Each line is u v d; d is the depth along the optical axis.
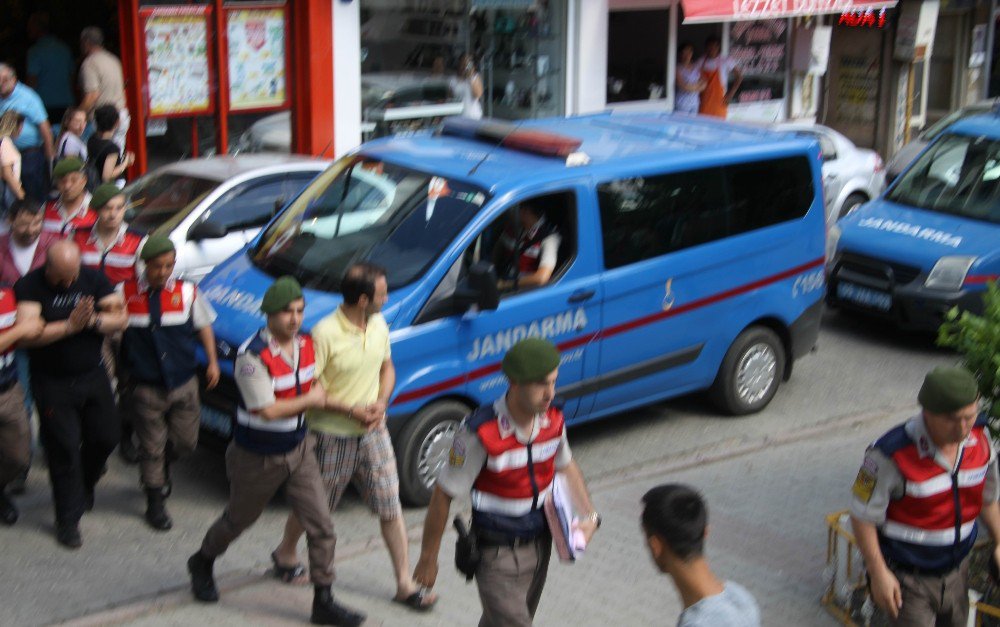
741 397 9.25
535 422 4.93
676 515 3.88
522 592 5.04
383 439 6.27
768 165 9.06
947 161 12.05
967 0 21.47
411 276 7.40
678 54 17.41
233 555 6.91
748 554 7.05
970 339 6.46
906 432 4.98
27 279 6.51
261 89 13.94
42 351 6.60
